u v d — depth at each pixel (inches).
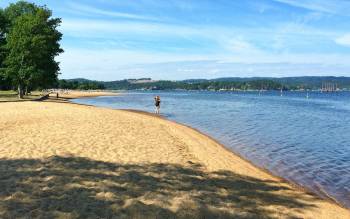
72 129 825.5
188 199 390.9
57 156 548.7
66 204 351.9
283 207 407.5
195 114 1819.6
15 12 2674.7
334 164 692.7
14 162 506.3
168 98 4443.9
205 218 343.0
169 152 646.5
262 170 605.9
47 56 2394.2
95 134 769.6
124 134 800.9
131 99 4055.1
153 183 443.5
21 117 1042.1
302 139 1027.9
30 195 373.1
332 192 506.6
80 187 406.9
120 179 449.4
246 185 485.7
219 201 398.6
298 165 674.8
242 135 1059.9
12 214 320.8
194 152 680.4
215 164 593.0
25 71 2214.6
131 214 336.2
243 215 361.4
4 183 410.0
